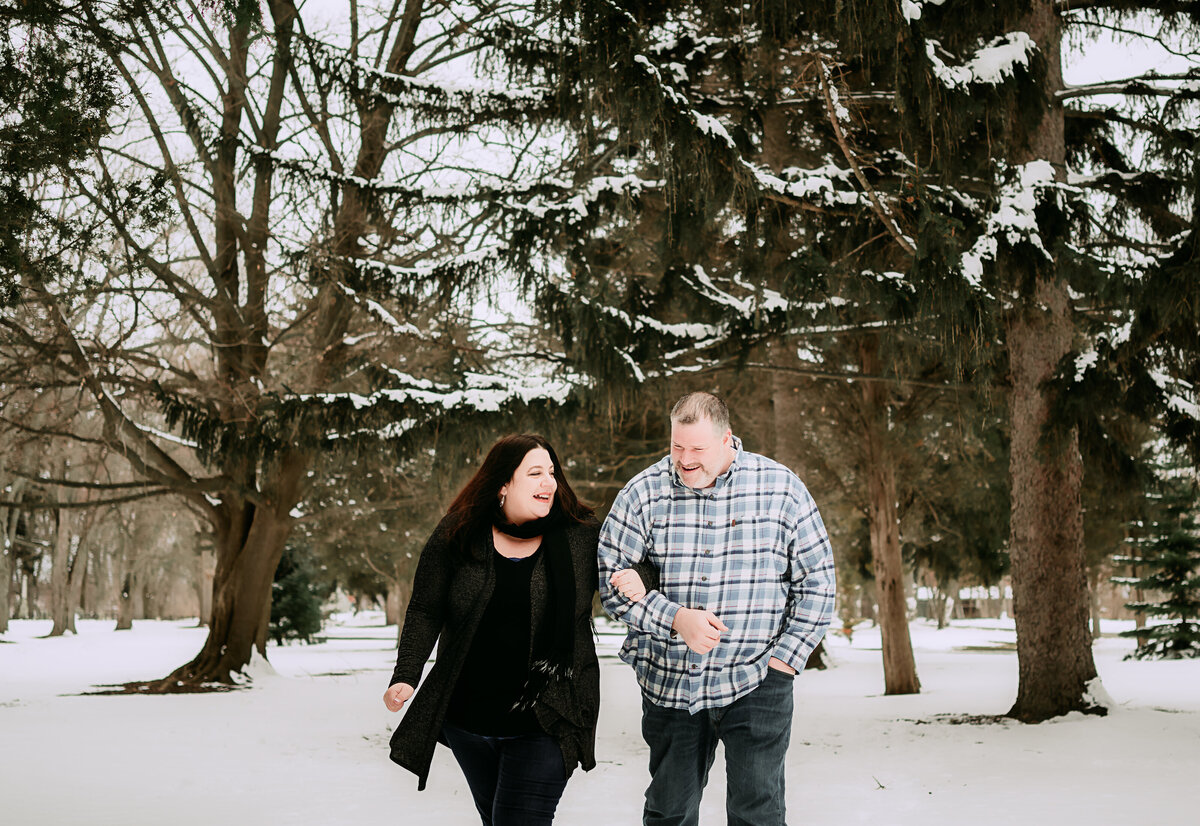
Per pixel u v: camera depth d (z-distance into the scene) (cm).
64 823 608
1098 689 1112
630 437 2212
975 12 980
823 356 1692
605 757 952
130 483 1842
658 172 1138
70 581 4388
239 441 1478
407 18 1812
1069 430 1022
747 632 359
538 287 1147
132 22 695
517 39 1155
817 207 1008
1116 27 1125
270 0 1348
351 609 9631
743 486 363
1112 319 1190
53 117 638
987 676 2120
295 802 696
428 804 687
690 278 1230
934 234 871
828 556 362
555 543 350
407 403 1230
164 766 881
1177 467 2564
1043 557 1128
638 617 344
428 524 2816
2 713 1387
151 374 2106
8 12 630
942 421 1927
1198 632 2745
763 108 1156
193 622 6731
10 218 657
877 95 1121
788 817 619
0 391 1786
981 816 612
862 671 2466
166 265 1725
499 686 338
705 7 1120
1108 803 650
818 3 909
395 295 1328
